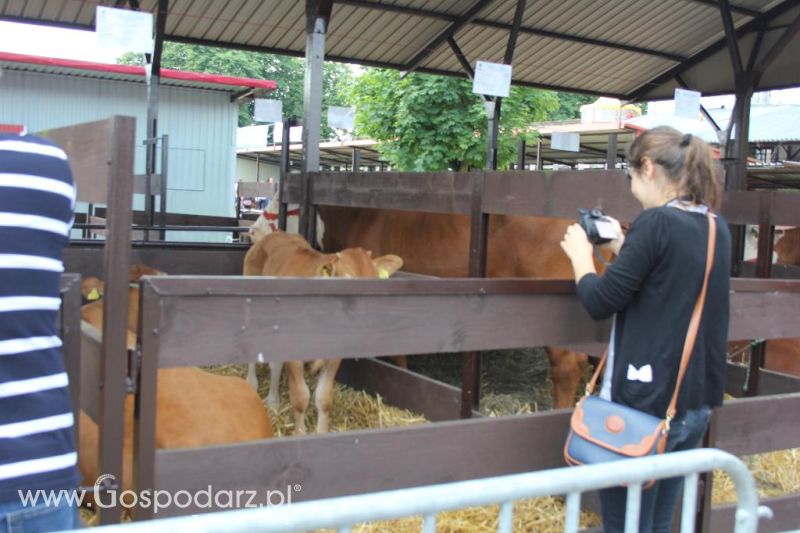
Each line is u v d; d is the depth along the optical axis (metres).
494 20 8.44
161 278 1.92
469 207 3.89
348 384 4.74
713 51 9.45
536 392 5.20
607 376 2.30
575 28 8.75
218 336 2.01
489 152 8.00
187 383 2.86
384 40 8.64
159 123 13.84
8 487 1.42
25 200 1.48
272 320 2.08
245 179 22.84
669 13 8.52
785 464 4.00
